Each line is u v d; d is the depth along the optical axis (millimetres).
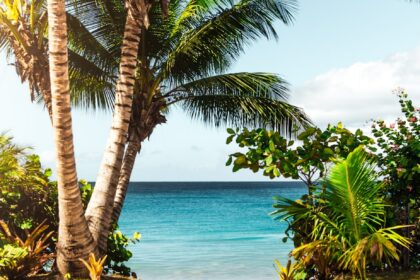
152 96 13078
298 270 7234
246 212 51500
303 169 7707
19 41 10312
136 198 82812
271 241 25484
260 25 12328
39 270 9055
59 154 8258
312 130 7754
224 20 12141
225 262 17234
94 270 7910
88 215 9250
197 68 13180
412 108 8531
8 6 10195
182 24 13242
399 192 8016
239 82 12797
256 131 7832
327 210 7566
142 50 13008
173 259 18266
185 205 63812
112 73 13625
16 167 9352
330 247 6965
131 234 30797
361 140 7891
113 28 13102
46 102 10445
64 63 8234
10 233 9023
